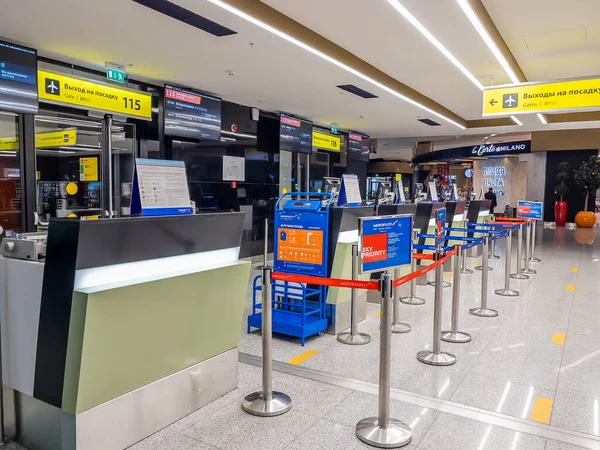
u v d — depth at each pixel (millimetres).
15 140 5477
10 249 2529
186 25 4816
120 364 2408
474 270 8406
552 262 9289
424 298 6160
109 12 4480
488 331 4715
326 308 4621
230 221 3082
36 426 2461
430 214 6910
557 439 2633
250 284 6785
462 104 10133
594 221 17438
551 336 4551
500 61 6730
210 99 8008
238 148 9258
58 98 5703
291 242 4664
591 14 5383
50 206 6008
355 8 4824
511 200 22031
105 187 6480
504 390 3297
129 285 2355
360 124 11945
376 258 2965
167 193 2695
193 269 2824
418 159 19609
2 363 2582
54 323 2289
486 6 5207
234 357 3250
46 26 4840
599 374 3600
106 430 2389
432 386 3359
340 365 3760
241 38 5215
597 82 6738
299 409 2977
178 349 2770
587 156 17797
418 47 6082
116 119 6586
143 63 6230
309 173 11906
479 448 2537
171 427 2732
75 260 2182
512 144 17750
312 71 6652
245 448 2512
